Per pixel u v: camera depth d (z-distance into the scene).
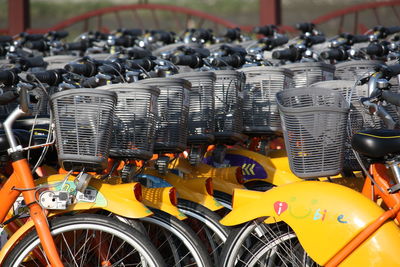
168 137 11.65
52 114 10.15
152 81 11.55
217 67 14.38
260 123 13.69
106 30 34.81
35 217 10.29
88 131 9.97
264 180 13.41
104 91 9.93
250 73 13.69
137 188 10.55
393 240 9.52
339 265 9.73
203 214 11.70
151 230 12.12
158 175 12.19
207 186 12.02
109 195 10.44
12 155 10.39
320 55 16.47
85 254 10.98
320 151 10.14
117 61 13.11
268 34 20.86
